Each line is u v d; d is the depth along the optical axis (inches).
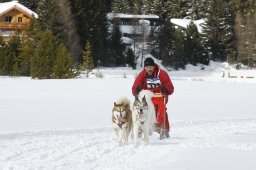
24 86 1295.5
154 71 483.8
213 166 322.0
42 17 2901.1
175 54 3329.2
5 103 816.9
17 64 2194.9
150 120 437.7
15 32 2785.4
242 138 466.3
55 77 1907.0
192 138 471.8
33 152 382.0
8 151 382.9
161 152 388.2
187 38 3430.1
